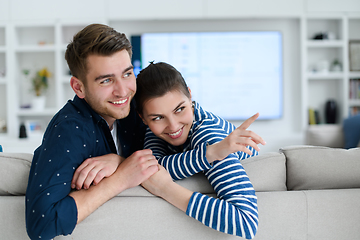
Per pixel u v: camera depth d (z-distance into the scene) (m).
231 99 4.49
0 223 0.90
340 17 4.16
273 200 0.89
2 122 4.41
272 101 4.48
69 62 0.99
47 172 0.83
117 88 0.96
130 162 0.92
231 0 4.09
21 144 3.92
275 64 4.44
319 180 0.96
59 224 0.80
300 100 4.51
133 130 1.31
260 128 4.55
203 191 0.94
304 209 0.89
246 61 4.44
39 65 4.48
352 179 0.95
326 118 4.34
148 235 0.88
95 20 4.11
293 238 0.90
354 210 0.90
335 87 4.47
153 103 0.98
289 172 0.98
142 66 4.42
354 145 3.08
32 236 0.81
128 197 0.90
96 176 0.89
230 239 0.88
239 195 0.84
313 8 4.13
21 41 4.45
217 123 1.08
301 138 4.05
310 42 4.20
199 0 4.09
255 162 0.96
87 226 0.87
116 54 0.94
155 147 1.18
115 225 0.88
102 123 1.07
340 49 4.32
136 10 4.10
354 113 4.32
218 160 0.89
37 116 4.54
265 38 4.41
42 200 0.80
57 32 4.15
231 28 4.45
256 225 0.82
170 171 0.95
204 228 0.88
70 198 0.84
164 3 4.09
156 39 4.41
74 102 1.06
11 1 4.14
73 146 0.89
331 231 0.90
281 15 4.12
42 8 4.14
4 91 4.50
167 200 0.88
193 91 4.47
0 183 0.93
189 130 1.07
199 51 4.42
